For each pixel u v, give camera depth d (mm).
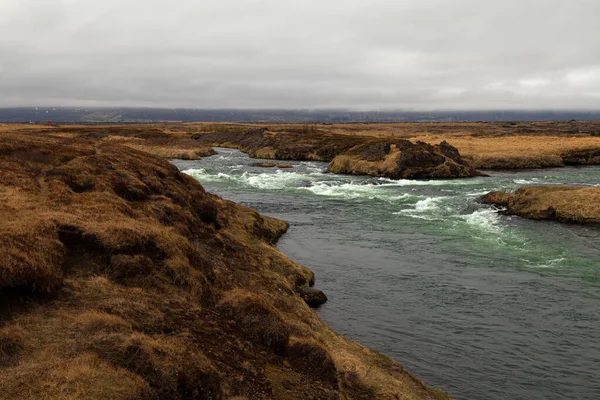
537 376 18672
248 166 90000
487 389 17844
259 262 26812
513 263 31719
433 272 30234
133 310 14945
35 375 10414
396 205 52625
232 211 37500
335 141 110500
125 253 18141
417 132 174750
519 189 51344
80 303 14781
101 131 137125
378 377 16266
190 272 18719
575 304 25062
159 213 25203
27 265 14555
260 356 14992
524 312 24219
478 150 99125
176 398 11227
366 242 37406
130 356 11648
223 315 16891
